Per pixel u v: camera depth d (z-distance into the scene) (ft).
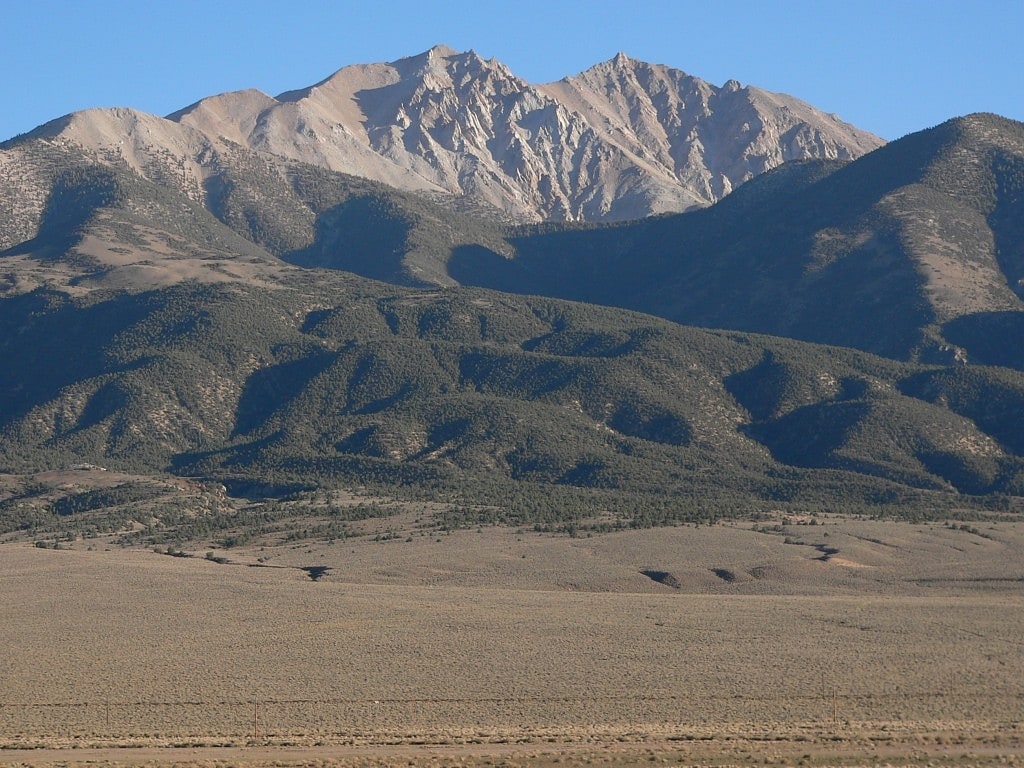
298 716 648.79
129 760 547.90
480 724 628.69
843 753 553.64
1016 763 539.70
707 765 534.37
